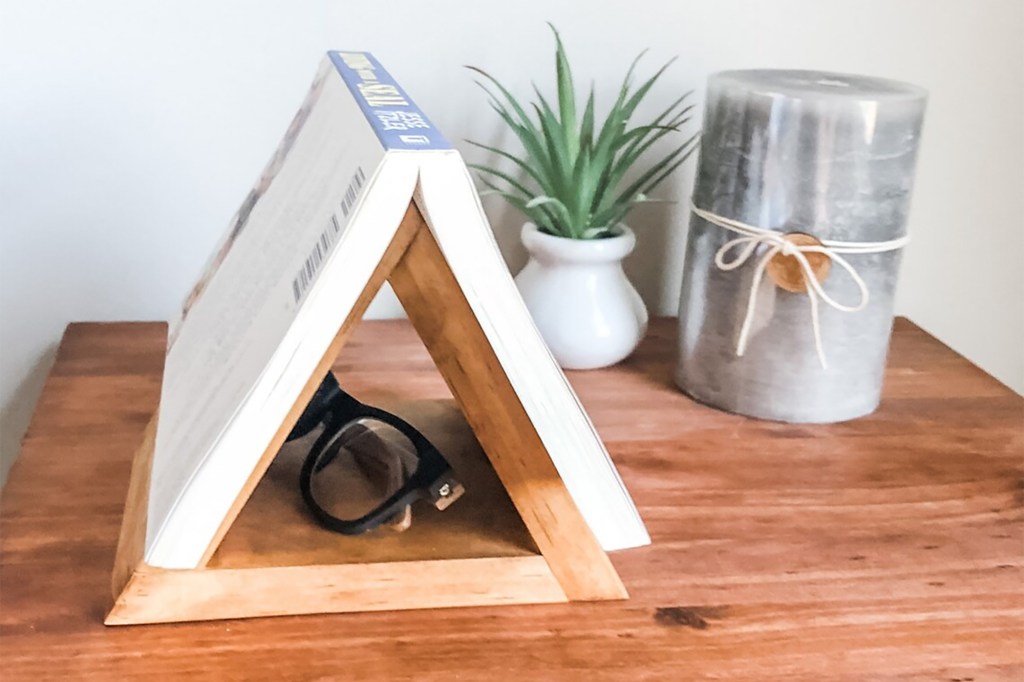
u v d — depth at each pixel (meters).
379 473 0.50
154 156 0.76
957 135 0.89
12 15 0.71
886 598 0.48
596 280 0.72
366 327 0.80
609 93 0.81
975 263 0.94
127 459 0.56
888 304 0.67
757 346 0.66
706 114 0.67
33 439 0.58
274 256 0.45
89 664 0.40
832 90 0.63
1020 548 0.53
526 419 0.44
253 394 0.40
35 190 0.75
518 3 0.78
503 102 0.80
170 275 0.80
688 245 0.70
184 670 0.40
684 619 0.45
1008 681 0.42
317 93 0.54
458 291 0.41
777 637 0.44
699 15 0.81
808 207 0.62
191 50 0.74
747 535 0.53
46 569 0.45
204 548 0.42
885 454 0.64
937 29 0.86
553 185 0.72
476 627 0.44
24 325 0.78
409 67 0.78
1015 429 0.68
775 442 0.65
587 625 0.45
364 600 0.44
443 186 0.38
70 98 0.74
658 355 0.78
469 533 0.48
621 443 0.63
